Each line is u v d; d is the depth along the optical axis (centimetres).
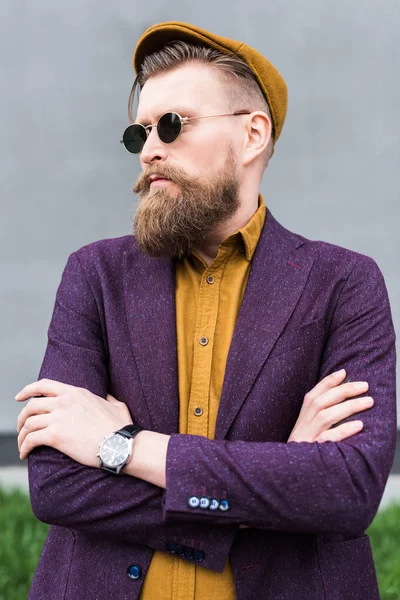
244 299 198
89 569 184
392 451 181
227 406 187
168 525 173
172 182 197
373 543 450
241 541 181
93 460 179
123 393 195
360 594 188
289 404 190
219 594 180
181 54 204
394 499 524
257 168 213
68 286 210
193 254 204
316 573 183
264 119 211
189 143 196
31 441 184
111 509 175
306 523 169
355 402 184
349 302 198
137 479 176
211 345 195
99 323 205
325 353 196
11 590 388
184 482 170
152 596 180
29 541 445
